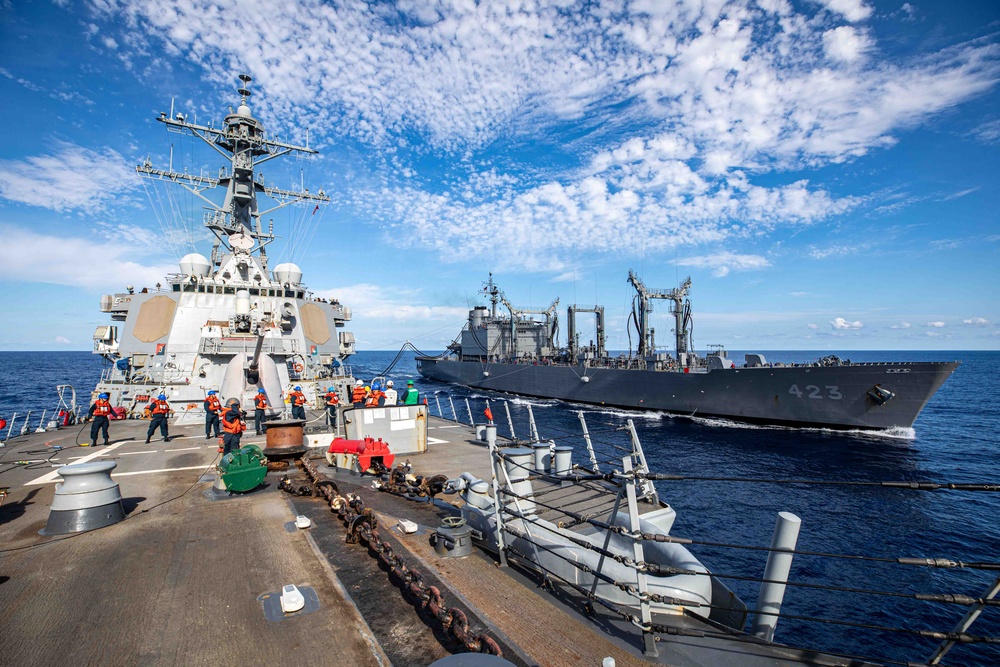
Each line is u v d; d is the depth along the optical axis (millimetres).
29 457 11102
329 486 7480
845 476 21688
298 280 21500
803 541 14625
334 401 14648
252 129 21953
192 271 19344
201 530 6223
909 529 15461
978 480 21203
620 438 28859
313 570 5027
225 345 16594
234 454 8062
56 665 3490
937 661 3230
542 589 4734
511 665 2521
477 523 6098
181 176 21375
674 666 3598
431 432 14734
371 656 3590
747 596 11516
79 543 5789
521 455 6332
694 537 14672
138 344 17828
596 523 4238
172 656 3600
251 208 22469
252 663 3516
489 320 63719
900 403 27594
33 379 70438
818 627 10391
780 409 31484
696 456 24797
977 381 76750
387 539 6023
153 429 12820
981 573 12625
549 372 48250
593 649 3799
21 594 4531
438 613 3820
